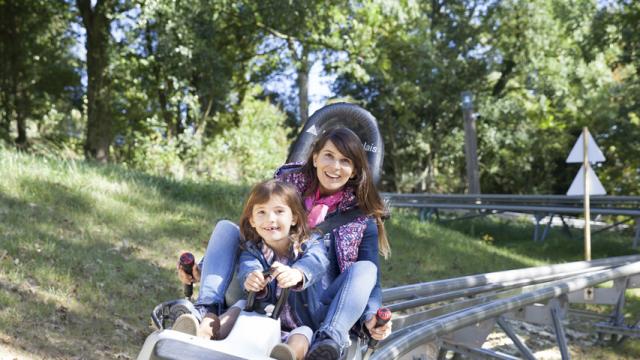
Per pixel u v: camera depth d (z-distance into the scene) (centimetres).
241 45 2434
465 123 2339
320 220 363
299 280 319
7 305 625
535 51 2788
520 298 646
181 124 2412
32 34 2442
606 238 1803
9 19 2372
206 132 2511
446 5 2923
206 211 1158
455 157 3328
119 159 2580
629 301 1127
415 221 1508
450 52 2872
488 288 721
